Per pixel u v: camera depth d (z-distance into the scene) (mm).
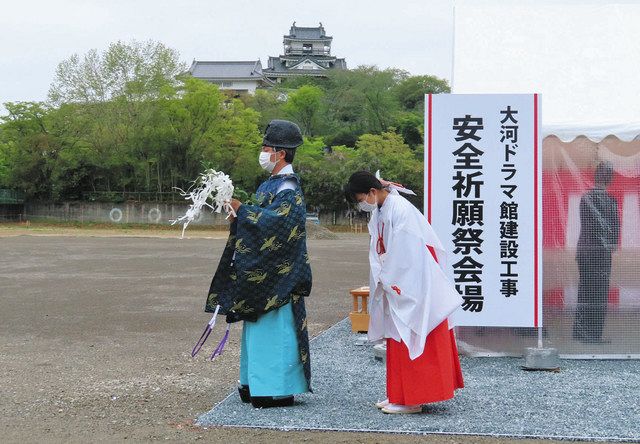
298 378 5242
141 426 4789
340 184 47594
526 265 6812
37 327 9297
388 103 67625
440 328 4961
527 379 6164
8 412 5180
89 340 8367
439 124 6805
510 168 6777
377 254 5129
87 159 48594
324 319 10172
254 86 92438
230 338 8617
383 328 5098
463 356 7223
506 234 6812
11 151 48938
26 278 15688
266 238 5035
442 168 6836
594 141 7074
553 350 6551
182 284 14570
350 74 71500
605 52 8133
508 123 6758
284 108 64500
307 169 48375
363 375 6355
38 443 4410
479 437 4453
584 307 7121
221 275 5254
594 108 7508
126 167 49281
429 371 4906
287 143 5320
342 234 43156
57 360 7180
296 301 5234
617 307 7113
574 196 7109
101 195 48875
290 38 102125
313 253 25094
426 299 4828
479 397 5488
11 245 28031
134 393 5805
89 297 12445
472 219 6820
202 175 5098
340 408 5180
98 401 5520
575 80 7852
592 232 7102
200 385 6109
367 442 4352
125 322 9758
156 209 47531
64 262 20109
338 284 14945
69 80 47375
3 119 48188
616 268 7105
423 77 75062
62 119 47656
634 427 4621
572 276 7129
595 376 6301
